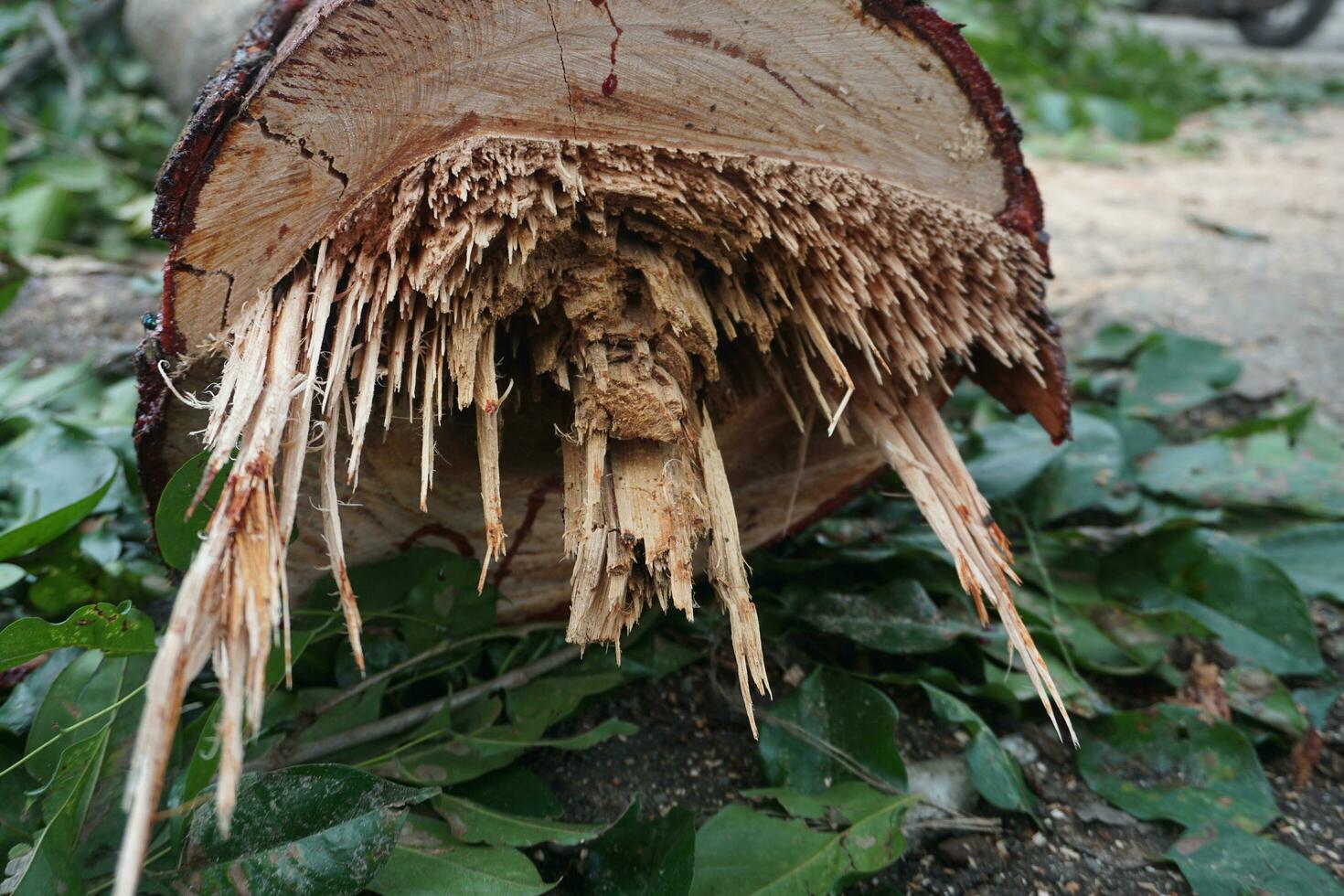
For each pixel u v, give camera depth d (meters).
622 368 0.52
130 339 1.03
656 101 0.52
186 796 0.48
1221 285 1.28
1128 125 2.19
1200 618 0.73
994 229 0.58
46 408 0.86
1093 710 0.66
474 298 0.50
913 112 0.56
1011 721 0.68
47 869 0.47
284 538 0.43
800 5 0.52
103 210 1.36
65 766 0.50
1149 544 0.76
